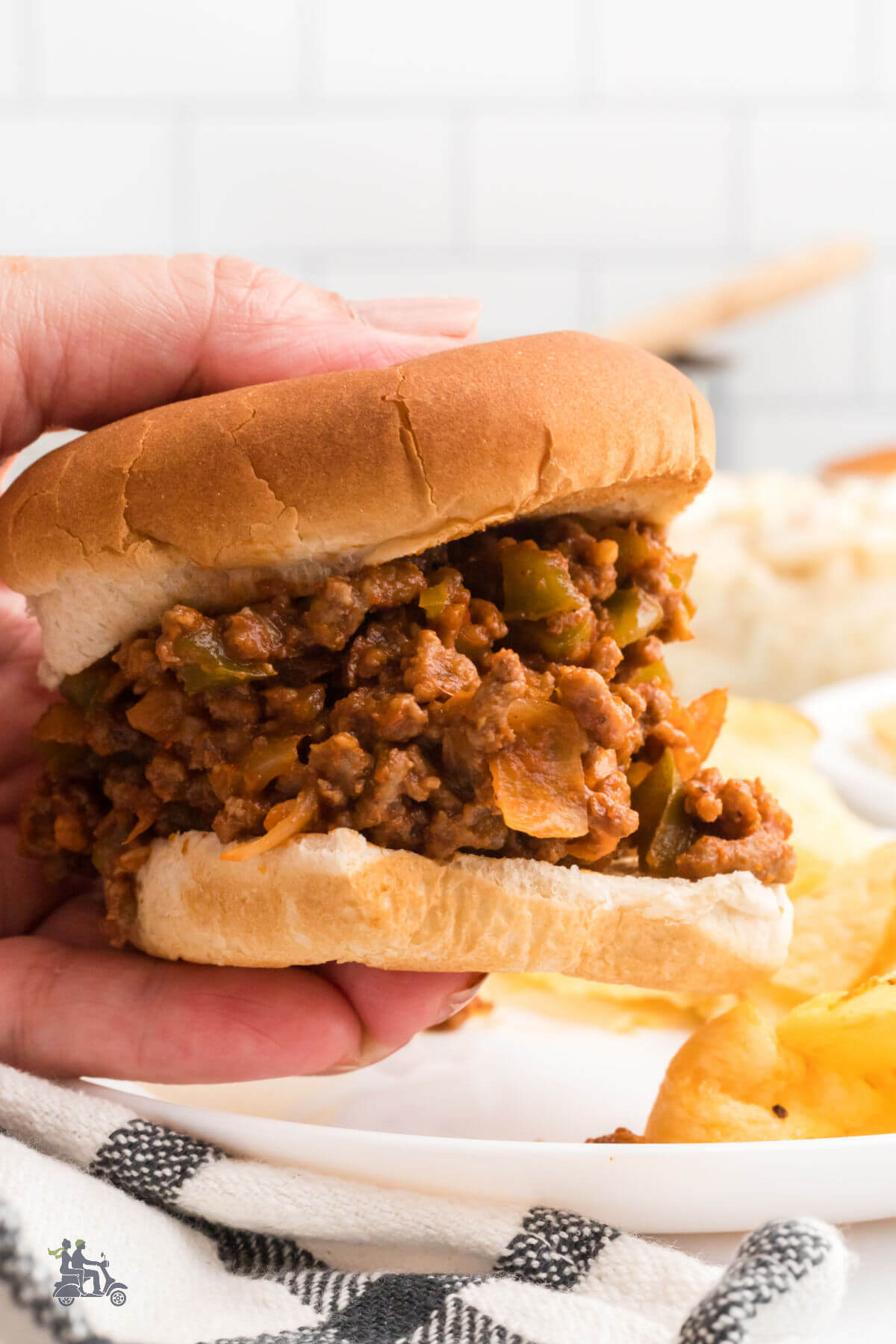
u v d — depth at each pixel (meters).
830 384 1.61
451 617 0.56
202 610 0.57
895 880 0.75
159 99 1.57
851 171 1.58
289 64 1.57
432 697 0.54
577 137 1.58
